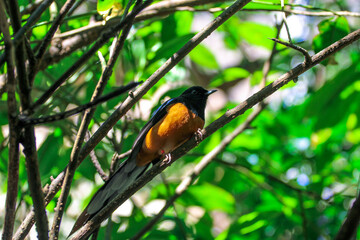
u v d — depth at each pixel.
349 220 4.85
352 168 12.69
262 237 11.27
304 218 10.20
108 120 6.27
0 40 7.00
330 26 9.16
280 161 13.05
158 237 10.55
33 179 5.02
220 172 14.63
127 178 8.50
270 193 11.72
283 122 13.23
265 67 11.34
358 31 6.59
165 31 11.32
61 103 10.51
